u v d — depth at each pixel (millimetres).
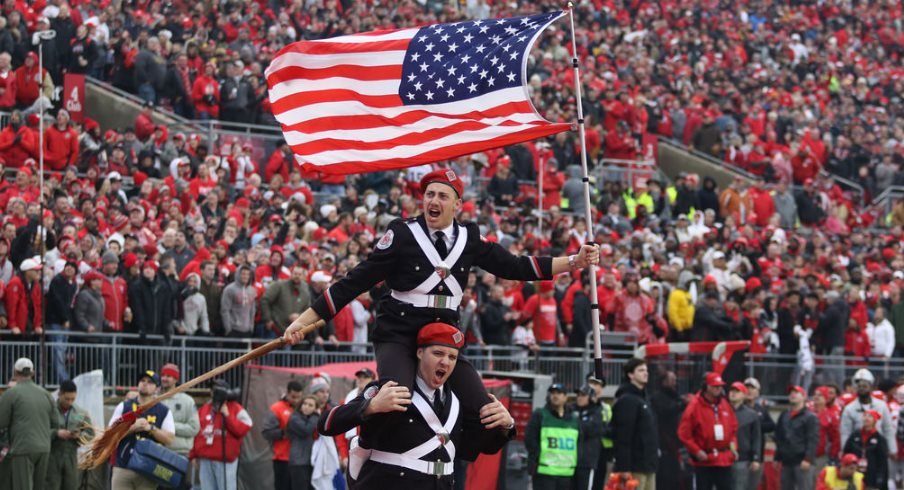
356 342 25000
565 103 39156
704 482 22188
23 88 30812
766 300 30672
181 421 20062
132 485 18766
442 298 9703
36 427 18625
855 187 43969
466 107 11086
